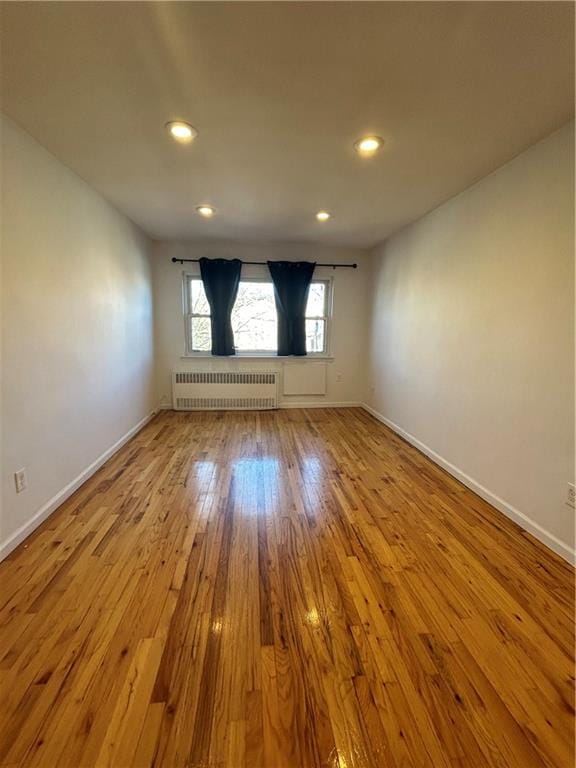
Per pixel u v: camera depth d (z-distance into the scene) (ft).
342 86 5.26
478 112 5.85
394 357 13.62
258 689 3.90
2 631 4.57
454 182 8.55
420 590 5.40
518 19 4.07
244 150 7.20
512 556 6.20
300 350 16.43
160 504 7.92
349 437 12.85
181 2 3.89
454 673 4.11
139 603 5.08
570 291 6.00
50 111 5.90
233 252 15.66
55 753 3.30
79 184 8.57
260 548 6.39
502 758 3.32
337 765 3.26
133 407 12.74
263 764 3.26
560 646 4.47
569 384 6.04
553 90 5.29
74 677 3.98
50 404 7.39
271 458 10.77
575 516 5.94
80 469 8.74
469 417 8.82
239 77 5.08
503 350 7.61
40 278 7.03
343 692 3.88
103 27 4.22
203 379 16.15
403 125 6.26
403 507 7.89
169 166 7.94
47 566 5.82
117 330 11.10
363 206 10.36
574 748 3.40
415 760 3.30
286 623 4.77
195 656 4.27
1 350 5.95
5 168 6.03
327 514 7.58
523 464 7.06
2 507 6.00
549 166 6.40
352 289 16.61
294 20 4.11
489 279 8.05
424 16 4.05
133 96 5.51
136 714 3.62
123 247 11.53
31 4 3.91
